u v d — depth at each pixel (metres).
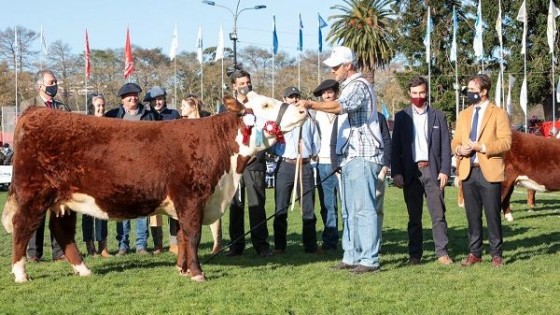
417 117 8.85
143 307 6.32
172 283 7.38
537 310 6.22
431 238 11.27
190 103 9.85
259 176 9.55
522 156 12.70
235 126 7.64
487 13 49.75
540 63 47.78
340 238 11.62
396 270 8.21
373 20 52.31
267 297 6.70
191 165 7.42
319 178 10.23
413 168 8.76
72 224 7.93
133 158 7.36
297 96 10.03
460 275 7.81
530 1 48.03
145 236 10.03
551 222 13.02
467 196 8.57
